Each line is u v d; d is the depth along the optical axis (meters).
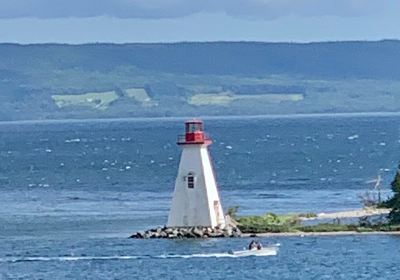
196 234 144.00
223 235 144.25
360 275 122.50
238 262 130.62
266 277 122.25
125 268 129.38
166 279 121.88
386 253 134.38
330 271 124.44
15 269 131.25
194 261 131.62
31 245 149.75
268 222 153.25
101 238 152.62
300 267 127.19
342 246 139.62
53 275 126.69
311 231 148.88
